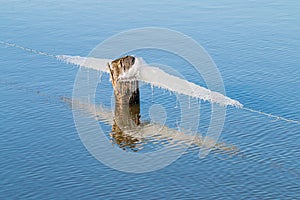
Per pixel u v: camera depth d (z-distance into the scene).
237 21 121.75
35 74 89.94
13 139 68.44
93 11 131.00
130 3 137.88
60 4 137.62
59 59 96.81
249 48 104.06
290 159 63.66
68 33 114.75
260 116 74.94
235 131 70.69
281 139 68.50
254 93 83.06
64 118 73.88
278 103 79.38
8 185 58.47
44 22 122.56
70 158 63.97
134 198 56.25
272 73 91.19
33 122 72.94
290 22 120.56
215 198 56.25
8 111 76.12
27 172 61.00
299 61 96.62
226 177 60.09
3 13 130.00
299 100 80.38
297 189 57.72
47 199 56.00
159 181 59.31
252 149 66.06
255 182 59.03
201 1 138.62
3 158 63.78
